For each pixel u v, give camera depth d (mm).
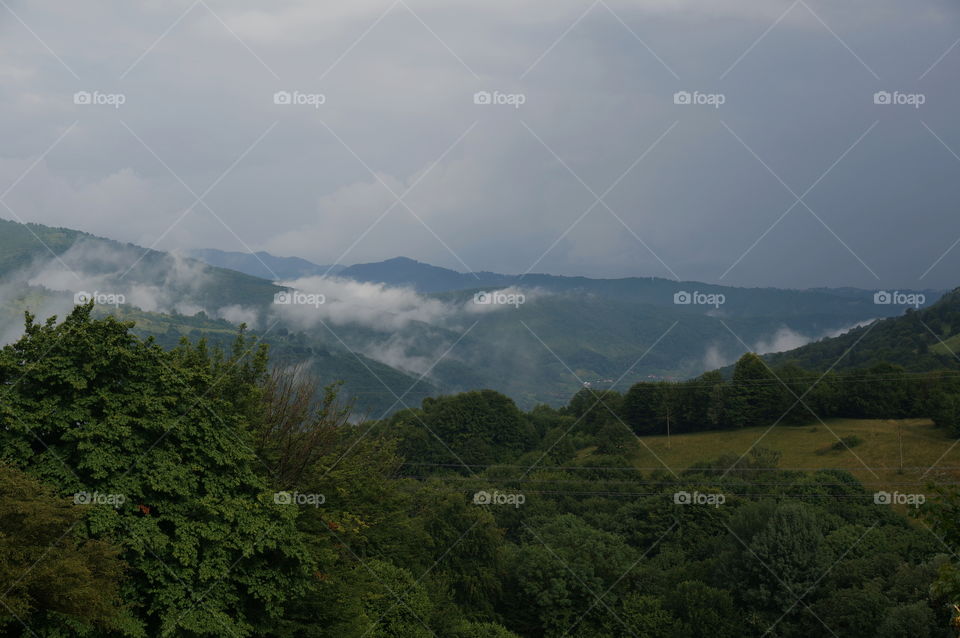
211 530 21766
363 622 30812
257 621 23641
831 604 54031
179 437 22719
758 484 76000
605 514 75312
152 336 23891
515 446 100188
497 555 59969
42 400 20859
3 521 16781
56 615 17500
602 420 103375
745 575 60500
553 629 58781
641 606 57875
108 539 19234
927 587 48812
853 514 67750
